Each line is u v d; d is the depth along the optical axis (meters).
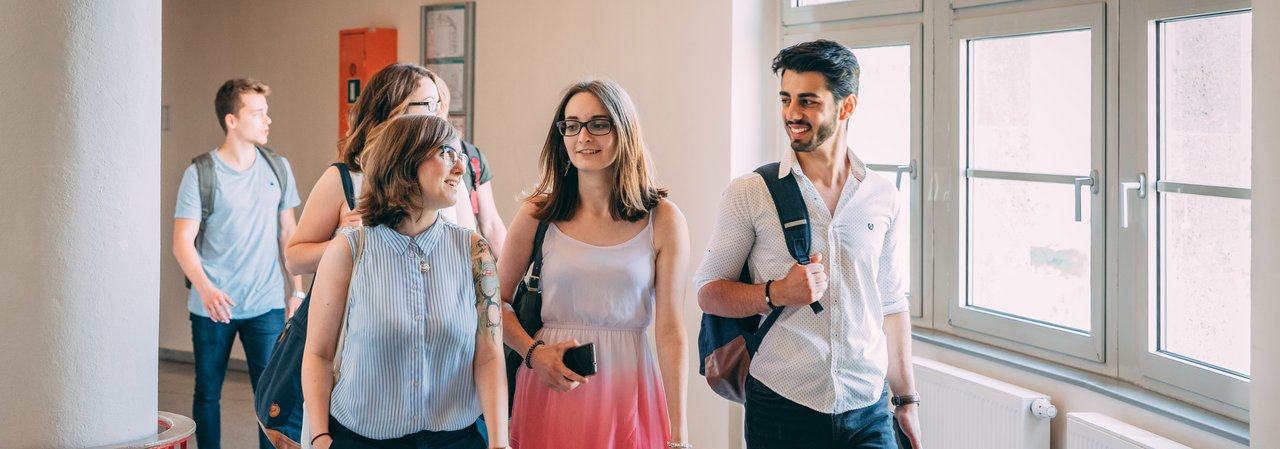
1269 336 2.77
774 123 5.21
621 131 2.85
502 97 5.83
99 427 2.91
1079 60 3.85
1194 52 3.38
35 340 2.81
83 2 2.80
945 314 4.50
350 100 6.48
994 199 4.26
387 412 2.47
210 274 5.04
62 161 2.80
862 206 2.75
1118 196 3.68
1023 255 4.14
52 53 2.78
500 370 2.54
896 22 4.62
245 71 7.15
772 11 5.16
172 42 7.40
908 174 4.64
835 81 2.67
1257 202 2.80
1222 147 3.28
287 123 6.98
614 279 2.90
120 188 2.89
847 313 2.72
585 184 2.92
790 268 2.72
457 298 2.49
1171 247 3.51
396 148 2.43
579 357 2.72
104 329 2.89
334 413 2.51
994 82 4.23
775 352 2.73
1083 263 3.88
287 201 5.34
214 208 5.01
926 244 4.56
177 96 7.43
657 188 2.99
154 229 3.01
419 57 6.32
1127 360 3.67
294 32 6.93
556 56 5.62
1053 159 3.99
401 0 6.38
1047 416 3.62
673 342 2.91
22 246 2.78
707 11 5.12
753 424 2.80
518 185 5.80
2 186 2.76
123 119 2.89
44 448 2.84
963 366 4.25
